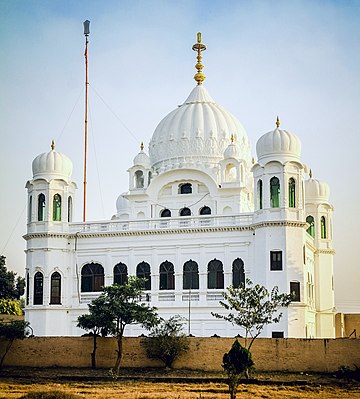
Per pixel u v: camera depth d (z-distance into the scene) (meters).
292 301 87.06
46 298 94.50
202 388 64.12
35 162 98.38
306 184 112.50
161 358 76.38
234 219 92.25
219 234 91.81
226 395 59.69
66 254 96.50
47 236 95.69
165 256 93.19
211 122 105.69
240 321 75.88
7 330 79.06
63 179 97.44
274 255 88.38
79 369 77.06
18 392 60.97
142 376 71.69
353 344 73.50
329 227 110.69
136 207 103.06
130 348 77.69
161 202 102.31
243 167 101.50
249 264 90.44
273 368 74.44
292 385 66.25
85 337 78.94
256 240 89.81
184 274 92.38
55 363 78.88
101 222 96.50
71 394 57.19
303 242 89.50
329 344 74.00
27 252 97.12
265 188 90.00
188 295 91.50
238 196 99.50
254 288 80.25
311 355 74.06
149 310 78.62
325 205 111.19
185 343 76.56
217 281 91.31
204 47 114.75
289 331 86.19
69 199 98.81
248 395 59.72
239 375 59.31
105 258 95.38
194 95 111.19
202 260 91.88
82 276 95.94
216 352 75.88
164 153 105.81
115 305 76.62
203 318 90.31
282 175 89.62
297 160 90.69
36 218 96.94
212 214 97.44
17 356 79.44
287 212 89.00
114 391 61.78
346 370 72.19
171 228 93.06
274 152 90.75
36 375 72.94
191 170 100.88
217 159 104.06
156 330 79.00
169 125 106.81
